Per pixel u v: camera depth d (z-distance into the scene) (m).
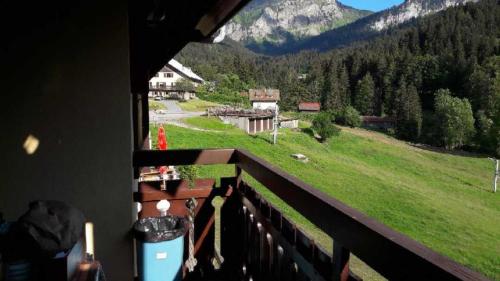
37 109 2.27
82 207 2.36
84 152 2.34
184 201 2.76
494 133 53.16
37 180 2.30
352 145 47.56
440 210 21.06
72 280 1.57
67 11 2.26
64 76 2.28
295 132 48.16
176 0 2.15
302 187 1.44
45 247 1.44
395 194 24.89
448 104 58.28
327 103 80.19
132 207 2.44
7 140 2.26
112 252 2.43
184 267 2.75
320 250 1.41
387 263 0.93
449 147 55.84
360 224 1.04
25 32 2.22
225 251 2.75
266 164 1.97
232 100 71.38
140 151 2.63
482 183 34.88
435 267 0.76
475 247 12.16
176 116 44.84
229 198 2.74
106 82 2.33
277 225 1.90
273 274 1.99
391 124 67.00
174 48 3.29
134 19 2.80
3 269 1.41
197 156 2.67
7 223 1.55
